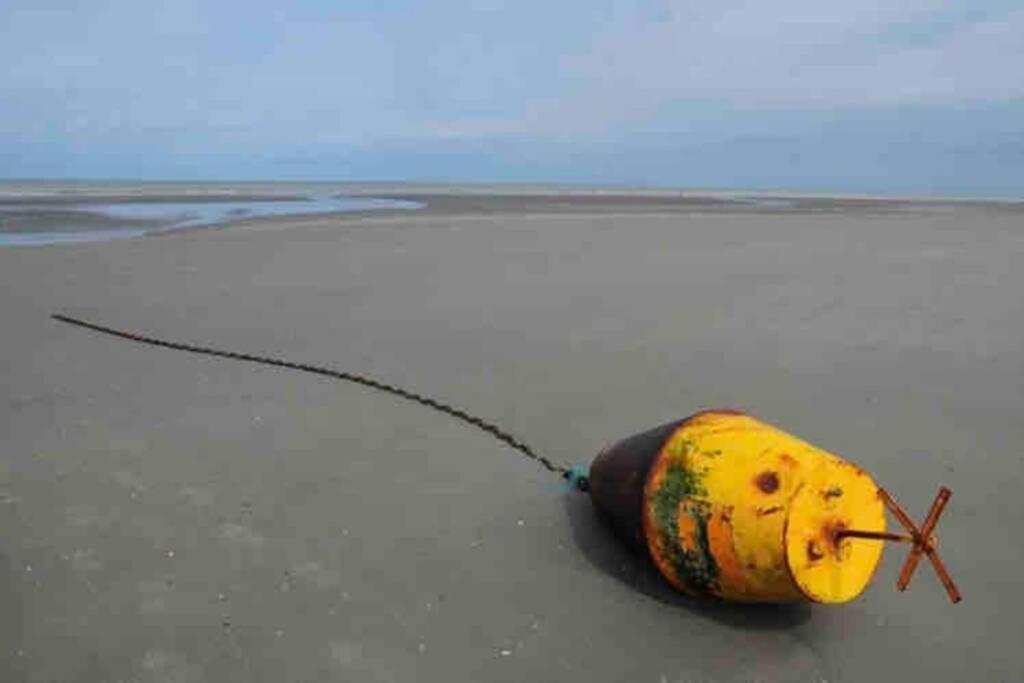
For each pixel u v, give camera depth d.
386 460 6.09
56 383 7.78
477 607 4.35
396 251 16.20
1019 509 5.58
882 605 4.48
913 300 12.00
